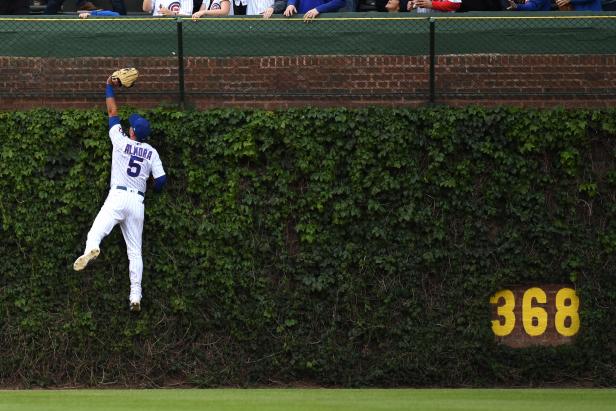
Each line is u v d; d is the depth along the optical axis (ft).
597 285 152.87
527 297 154.30
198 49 156.35
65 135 151.94
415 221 151.53
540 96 155.84
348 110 152.66
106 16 158.81
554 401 132.36
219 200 152.35
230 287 151.84
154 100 156.25
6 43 156.97
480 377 152.46
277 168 152.66
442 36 155.63
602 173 153.48
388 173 152.05
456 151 152.46
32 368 151.33
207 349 152.56
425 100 155.84
